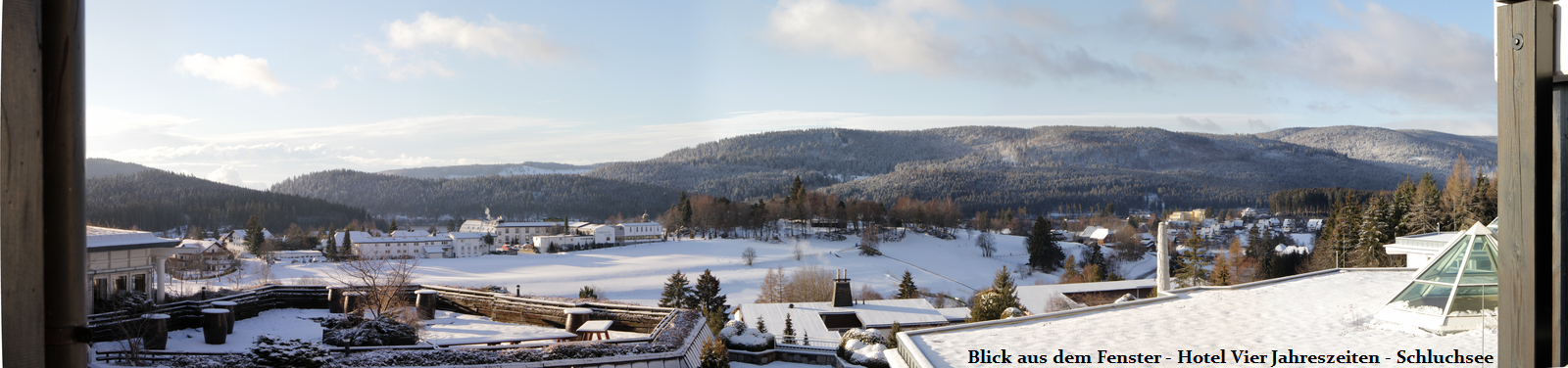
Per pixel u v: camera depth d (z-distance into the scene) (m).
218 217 152.12
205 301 25.56
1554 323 5.62
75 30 2.99
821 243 145.25
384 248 146.25
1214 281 72.88
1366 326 14.32
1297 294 18.77
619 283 109.94
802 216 163.88
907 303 46.12
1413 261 26.73
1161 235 26.34
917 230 157.62
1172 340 14.16
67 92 2.97
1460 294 13.33
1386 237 54.41
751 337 25.78
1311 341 13.33
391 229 197.00
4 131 2.77
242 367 16.05
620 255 135.25
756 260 127.19
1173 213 159.62
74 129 2.99
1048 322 16.84
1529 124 5.60
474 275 114.62
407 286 30.77
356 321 22.47
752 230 160.38
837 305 44.44
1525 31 5.59
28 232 2.85
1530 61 5.57
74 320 3.00
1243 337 14.08
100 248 22.92
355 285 30.94
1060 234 156.25
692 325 23.89
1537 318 5.64
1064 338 14.87
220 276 90.94
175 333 24.55
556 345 19.86
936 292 101.62
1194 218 150.50
